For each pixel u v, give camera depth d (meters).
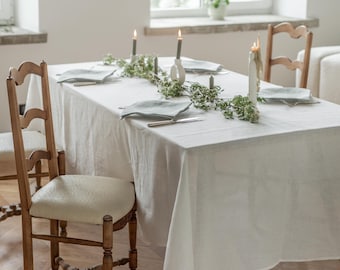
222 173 2.47
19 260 3.15
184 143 2.43
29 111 2.79
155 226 2.65
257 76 2.81
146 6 4.86
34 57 4.57
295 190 2.62
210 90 3.06
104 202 2.67
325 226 2.69
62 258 3.10
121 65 3.78
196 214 2.45
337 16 5.64
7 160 3.21
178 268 2.39
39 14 4.52
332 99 4.75
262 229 2.58
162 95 3.18
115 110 2.92
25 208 2.68
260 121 2.72
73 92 3.29
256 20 5.35
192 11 5.47
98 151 3.12
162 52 5.01
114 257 3.17
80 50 4.72
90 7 4.68
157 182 2.60
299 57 4.89
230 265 2.52
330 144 2.64
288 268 3.08
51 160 2.89
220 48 5.23
